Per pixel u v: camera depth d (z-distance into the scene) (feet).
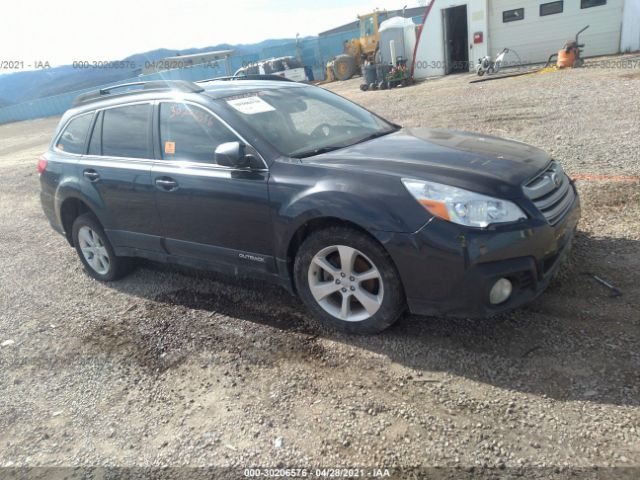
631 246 13.51
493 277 9.50
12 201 31.83
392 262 10.32
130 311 14.37
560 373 9.37
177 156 13.35
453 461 7.90
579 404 8.61
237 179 12.00
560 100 35.40
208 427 9.39
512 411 8.68
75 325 14.03
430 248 9.69
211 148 12.72
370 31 82.28
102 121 15.46
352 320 11.30
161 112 13.87
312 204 10.79
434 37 64.64
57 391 11.21
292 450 8.59
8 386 11.68
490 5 61.05
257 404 9.80
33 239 23.09
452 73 66.64
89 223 16.01
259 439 8.93
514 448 7.97
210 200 12.47
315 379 10.28
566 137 25.64
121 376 11.35
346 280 11.10
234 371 10.91
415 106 43.52
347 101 15.93
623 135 24.27
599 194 17.26
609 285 11.80
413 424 8.75
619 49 56.13
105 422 9.95
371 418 9.03
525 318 11.14
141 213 14.20
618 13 54.85
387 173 10.47
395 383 9.82
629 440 7.79
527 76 50.70
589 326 10.54
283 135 12.54
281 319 12.69
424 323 11.53
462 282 9.64
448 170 10.37
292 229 11.27
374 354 10.75
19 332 14.15
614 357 9.53
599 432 8.00
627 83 37.60
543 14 58.59
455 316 9.99
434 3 63.00
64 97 129.29
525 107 35.06
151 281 16.19
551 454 7.75
